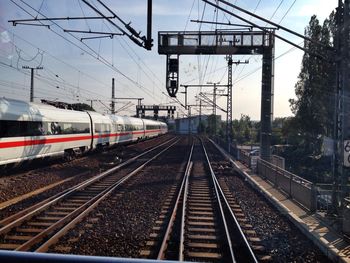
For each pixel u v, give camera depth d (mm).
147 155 34031
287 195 14703
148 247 8406
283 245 8852
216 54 23484
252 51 23281
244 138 90438
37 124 19875
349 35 9859
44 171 19750
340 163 10273
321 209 12070
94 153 33031
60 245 8234
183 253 8047
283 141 63344
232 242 8977
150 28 11117
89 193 14688
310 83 43469
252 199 14680
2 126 16469
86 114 28828
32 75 34562
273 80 23844
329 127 41344
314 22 43625
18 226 9664
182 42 23078
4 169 17562
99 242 8547
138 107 78500
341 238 8773
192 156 33812
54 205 12344
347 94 9852
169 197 14391
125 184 17188
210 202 13812
